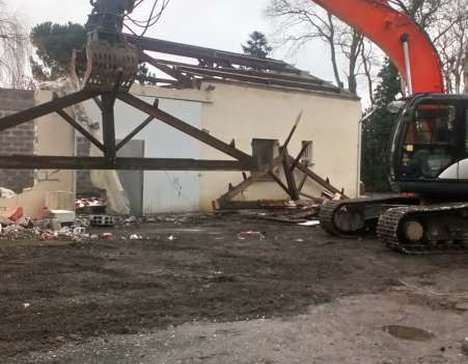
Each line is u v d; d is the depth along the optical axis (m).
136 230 13.04
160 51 18.17
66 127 14.73
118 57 10.56
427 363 5.20
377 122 33.19
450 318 6.59
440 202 12.19
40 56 40.25
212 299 7.05
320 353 5.39
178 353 5.28
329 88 20.69
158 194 16.30
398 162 11.70
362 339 5.81
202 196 17.23
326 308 6.88
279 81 19.30
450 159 11.43
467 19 33.16
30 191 14.13
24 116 10.48
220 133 17.66
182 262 9.23
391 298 7.43
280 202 17.80
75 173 14.61
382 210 12.91
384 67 34.56
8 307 6.43
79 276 8.02
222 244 11.21
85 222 13.60
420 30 12.62
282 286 7.83
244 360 5.16
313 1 12.98
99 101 11.27
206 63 19.44
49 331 5.70
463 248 11.15
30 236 11.45
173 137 16.56
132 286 7.55
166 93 16.47
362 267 9.36
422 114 11.57
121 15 10.93
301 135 19.67
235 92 17.95
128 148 15.84
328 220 12.62
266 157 19.20
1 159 10.28
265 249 10.77
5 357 5.04
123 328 5.89
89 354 5.18
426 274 8.96
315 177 19.17
